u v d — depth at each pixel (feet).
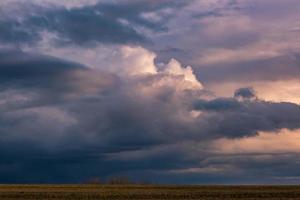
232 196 255.91
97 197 248.11
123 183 379.35
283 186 348.38
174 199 241.55
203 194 266.57
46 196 251.80
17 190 303.68
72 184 392.27
